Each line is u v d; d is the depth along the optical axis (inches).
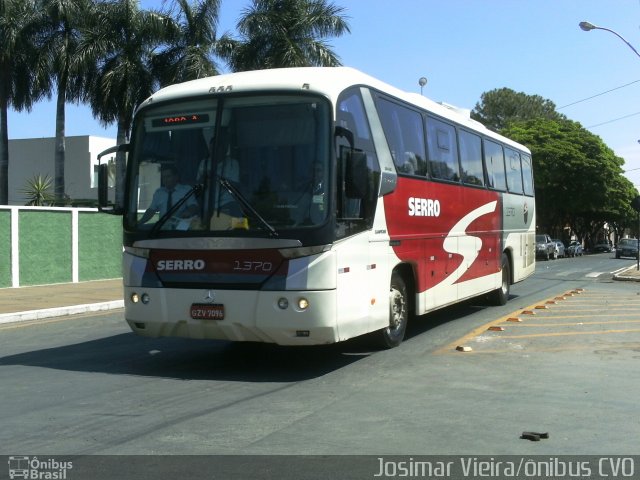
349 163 309.9
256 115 316.2
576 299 674.8
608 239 4042.8
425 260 418.9
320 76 323.6
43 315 565.9
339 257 308.7
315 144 306.2
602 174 2101.4
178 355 381.1
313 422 244.7
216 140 318.3
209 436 228.5
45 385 305.9
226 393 289.7
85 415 254.8
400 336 398.3
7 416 253.6
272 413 257.0
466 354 376.5
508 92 2947.8
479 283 531.5
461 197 487.8
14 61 1263.5
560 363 350.3
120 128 1208.8
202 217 314.2
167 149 329.4
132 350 398.6
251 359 366.9
